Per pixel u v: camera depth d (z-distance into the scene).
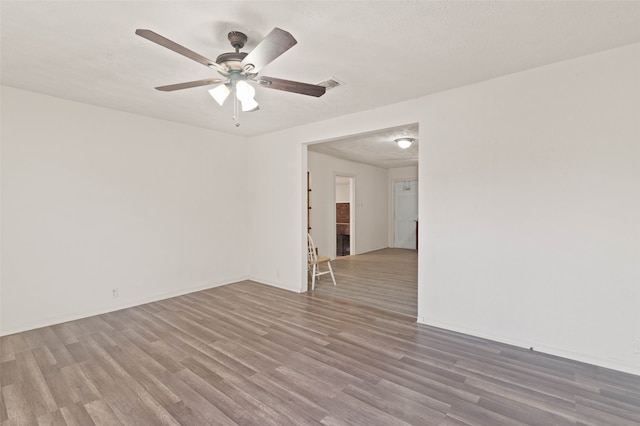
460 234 3.04
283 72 2.67
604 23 1.96
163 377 2.28
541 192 2.61
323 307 3.83
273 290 4.61
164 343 2.84
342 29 2.03
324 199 6.94
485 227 2.89
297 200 4.54
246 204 5.26
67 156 3.38
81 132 3.47
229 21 1.94
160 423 1.81
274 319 3.42
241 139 5.16
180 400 2.02
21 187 3.11
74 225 3.44
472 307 2.99
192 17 1.89
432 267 3.22
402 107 3.39
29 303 3.16
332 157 7.14
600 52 2.34
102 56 2.38
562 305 2.54
